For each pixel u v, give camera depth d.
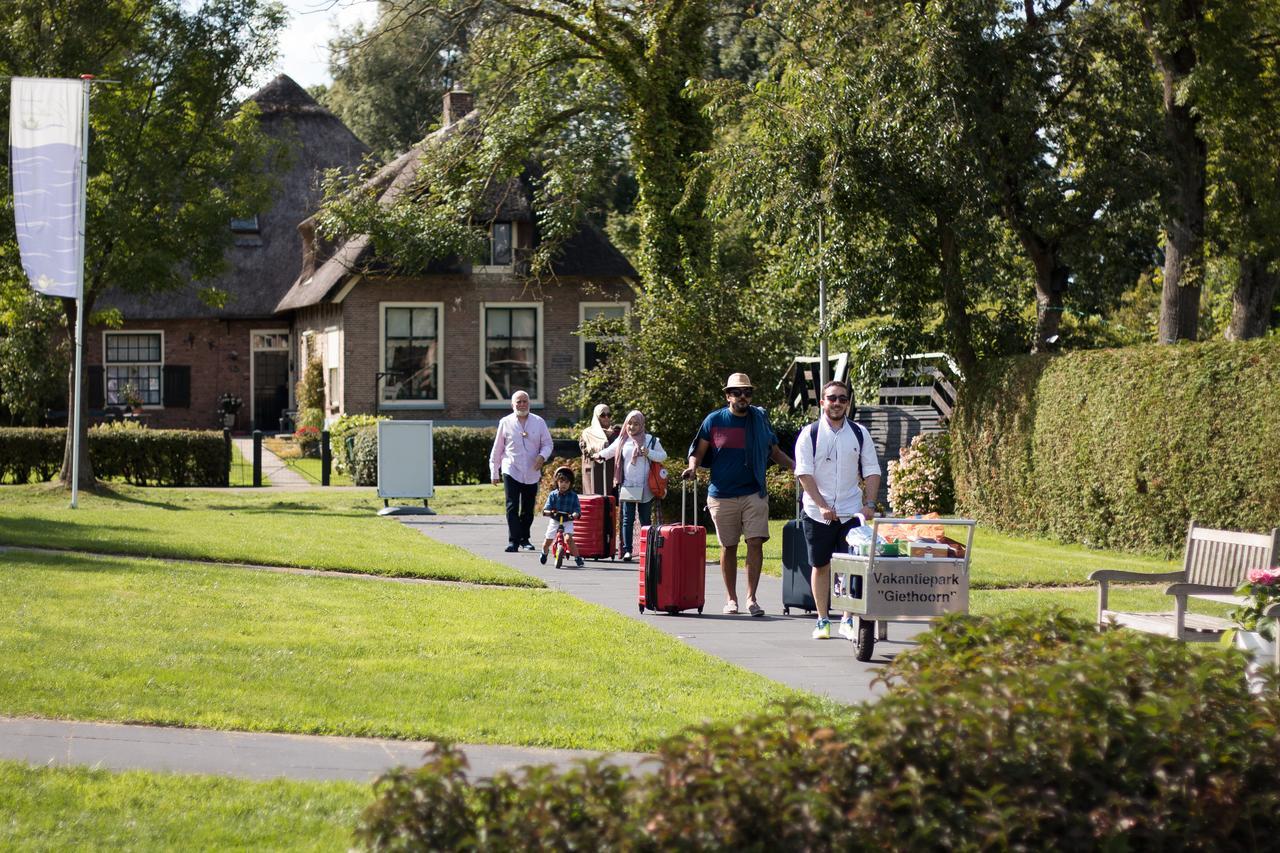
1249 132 33.72
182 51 37.44
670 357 38.09
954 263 33.34
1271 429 24.69
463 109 61.09
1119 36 32.41
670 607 18.81
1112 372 28.62
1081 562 25.91
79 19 36.06
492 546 27.81
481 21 44.44
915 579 14.98
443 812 6.01
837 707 12.32
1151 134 32.75
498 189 55.25
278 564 22.50
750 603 18.75
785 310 39.75
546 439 27.12
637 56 44.09
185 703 11.84
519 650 15.27
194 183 37.88
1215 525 25.84
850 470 16.61
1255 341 25.50
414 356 55.31
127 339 64.94
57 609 16.34
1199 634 13.40
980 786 6.23
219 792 9.19
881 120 31.17
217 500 38.06
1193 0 32.62
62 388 54.88
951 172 30.69
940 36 30.50
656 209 43.91
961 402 34.72
